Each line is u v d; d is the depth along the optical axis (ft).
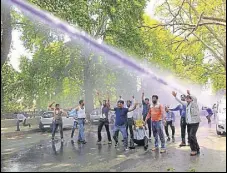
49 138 60.13
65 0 61.16
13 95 102.22
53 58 108.27
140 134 44.50
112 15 73.56
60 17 64.28
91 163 32.83
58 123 55.77
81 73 119.96
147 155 37.68
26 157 37.22
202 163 32.12
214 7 68.33
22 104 118.62
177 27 62.49
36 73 104.94
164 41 70.79
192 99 38.27
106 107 50.55
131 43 96.48
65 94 136.77
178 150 41.32
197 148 38.11
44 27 79.41
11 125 88.58
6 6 59.93
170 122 54.34
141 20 88.07
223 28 74.02
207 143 47.67
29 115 113.60
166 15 69.15
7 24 61.16
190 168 29.66
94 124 101.30
